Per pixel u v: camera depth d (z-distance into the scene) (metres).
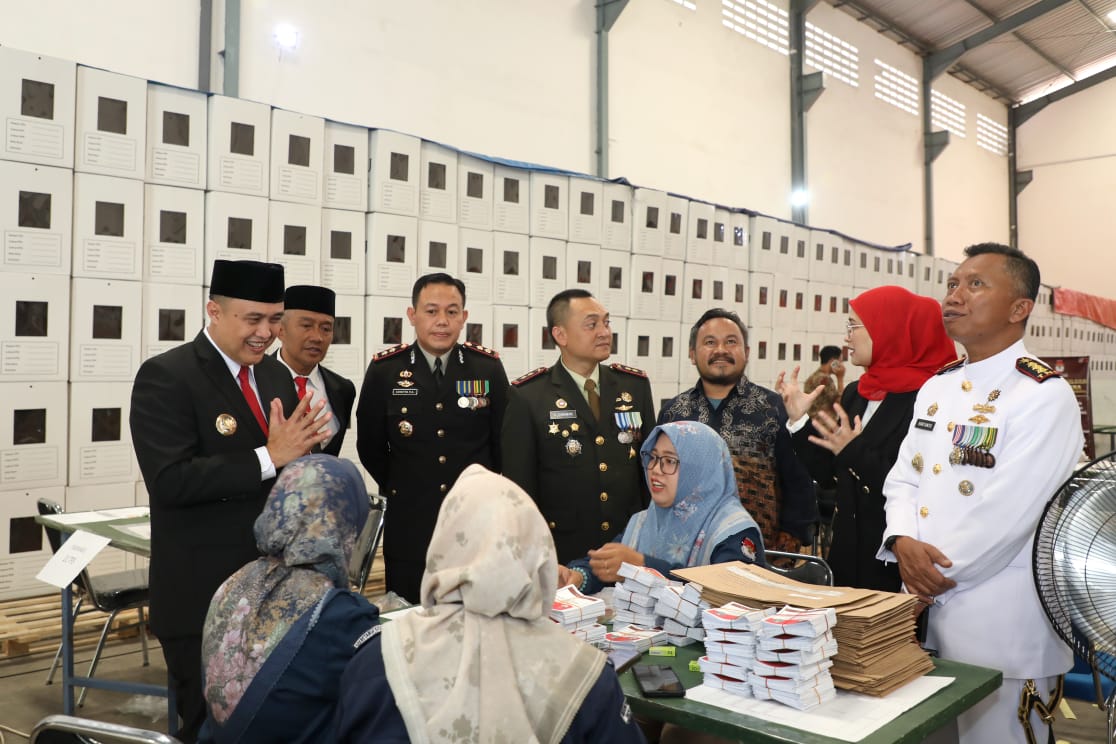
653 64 7.67
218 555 2.27
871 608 1.62
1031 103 13.91
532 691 1.17
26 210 3.78
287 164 4.52
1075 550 1.61
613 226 6.05
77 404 3.96
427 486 3.32
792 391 2.73
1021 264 2.05
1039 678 1.99
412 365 3.41
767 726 1.41
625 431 3.08
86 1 4.48
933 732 1.50
